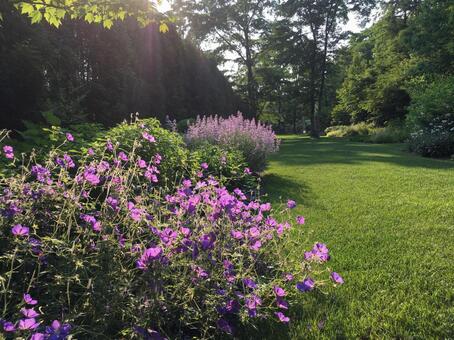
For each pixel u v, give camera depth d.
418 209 4.73
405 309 2.32
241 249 2.17
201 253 1.84
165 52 17.61
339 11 30.50
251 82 33.97
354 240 3.60
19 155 3.45
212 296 1.79
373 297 2.48
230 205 2.20
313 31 31.73
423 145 12.35
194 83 21.16
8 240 1.77
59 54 9.16
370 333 2.08
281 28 32.06
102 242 1.68
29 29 7.90
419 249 3.35
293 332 2.06
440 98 14.97
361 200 5.35
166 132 4.82
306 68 32.50
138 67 14.60
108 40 12.34
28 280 1.74
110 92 12.36
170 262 1.79
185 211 2.13
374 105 26.77
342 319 2.21
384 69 29.34
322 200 5.41
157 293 1.61
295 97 34.19
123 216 1.99
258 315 1.91
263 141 8.30
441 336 2.06
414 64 21.42
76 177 1.99
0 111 7.34
